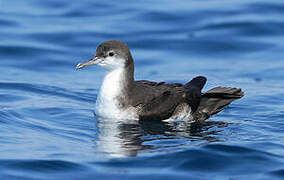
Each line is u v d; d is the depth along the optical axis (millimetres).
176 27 23562
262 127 13953
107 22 24078
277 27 23234
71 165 10773
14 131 13125
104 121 14500
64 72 20141
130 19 24359
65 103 16188
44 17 24734
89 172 10445
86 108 15828
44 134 13062
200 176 10328
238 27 23250
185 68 20422
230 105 16281
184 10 25047
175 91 15094
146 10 25172
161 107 14719
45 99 16469
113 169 10617
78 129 13664
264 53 21547
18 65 20359
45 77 19250
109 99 14836
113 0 26703
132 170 10570
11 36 22484
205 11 24922
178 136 13141
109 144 12352
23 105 15539
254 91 17703
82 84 18703
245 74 19656
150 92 14938
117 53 14844
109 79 14977
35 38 22438
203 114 15242
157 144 12367
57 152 11609
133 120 14688
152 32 23125
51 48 21719
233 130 13711
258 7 25109
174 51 21891
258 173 10492
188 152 11484
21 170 10508
